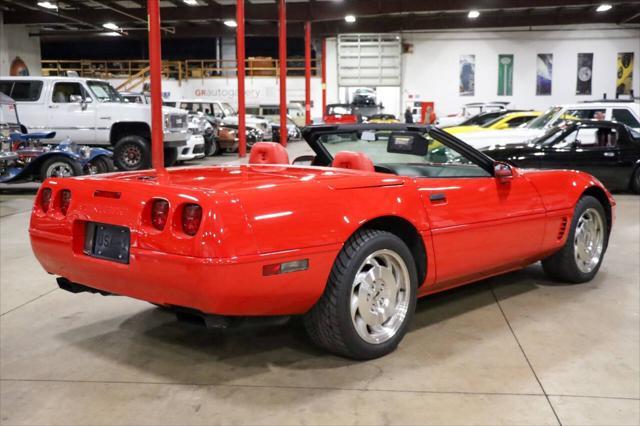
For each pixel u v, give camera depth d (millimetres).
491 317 3818
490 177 3797
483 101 33531
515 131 12305
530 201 4020
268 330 3635
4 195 10555
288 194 2760
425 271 3396
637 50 32125
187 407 2633
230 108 23328
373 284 3102
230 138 20000
